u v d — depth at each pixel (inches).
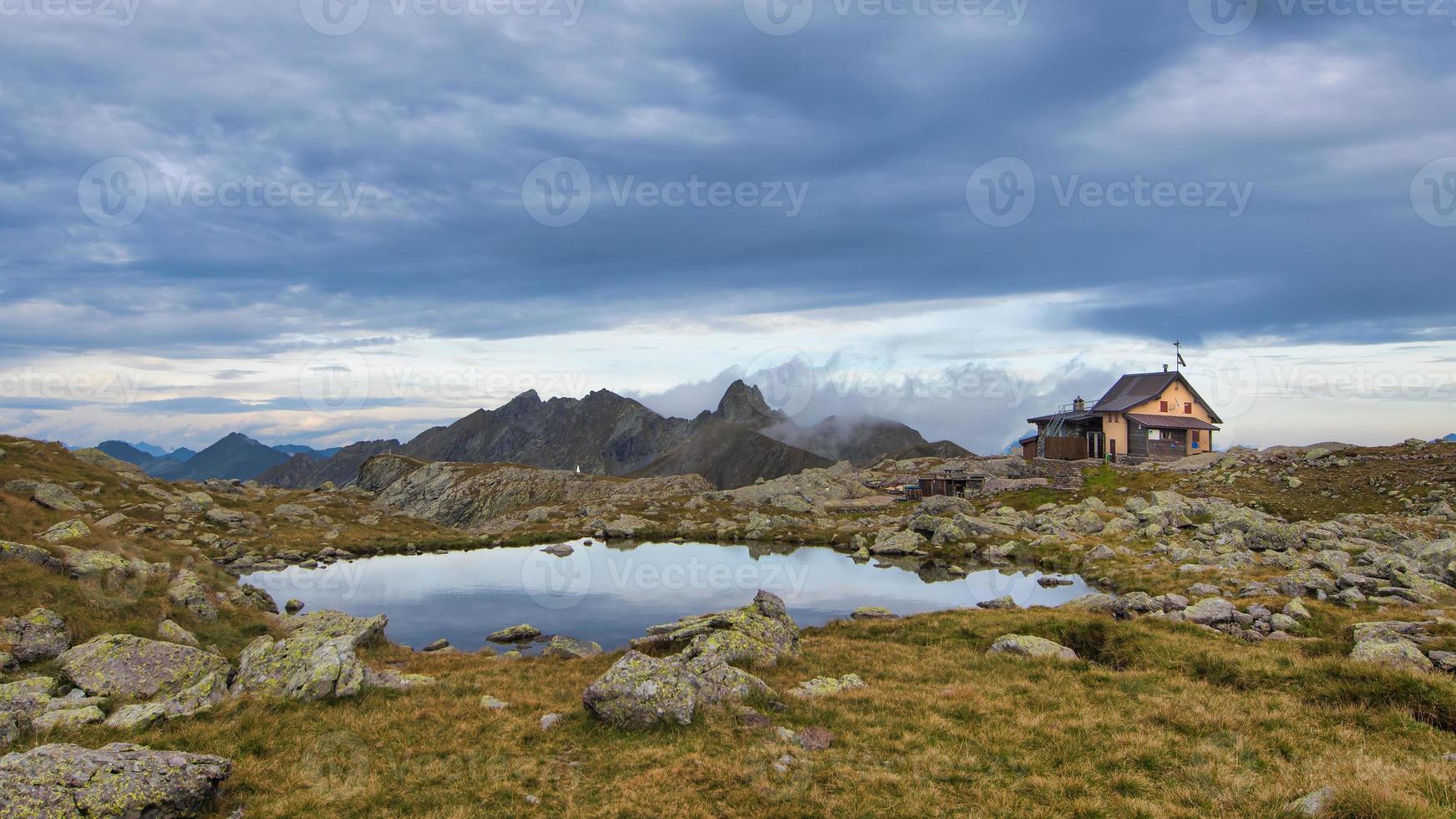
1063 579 2206.0
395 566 2952.8
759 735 779.4
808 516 4045.3
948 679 1031.0
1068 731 774.5
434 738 797.9
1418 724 739.4
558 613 2011.6
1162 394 4434.1
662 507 4638.3
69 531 1576.0
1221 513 2516.0
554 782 684.7
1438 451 3107.8
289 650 1029.8
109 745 620.1
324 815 610.2
